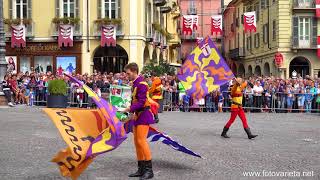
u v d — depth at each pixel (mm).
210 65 14273
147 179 8062
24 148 11258
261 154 10688
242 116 13539
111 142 7848
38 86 25922
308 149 11523
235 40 66562
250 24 38781
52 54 35031
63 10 35219
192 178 8133
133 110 8062
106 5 34938
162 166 9180
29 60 35188
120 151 10961
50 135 13633
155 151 10969
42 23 35125
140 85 8109
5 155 10297
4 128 15234
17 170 8766
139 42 34875
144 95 8070
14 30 34906
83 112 7887
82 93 24547
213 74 14250
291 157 10305
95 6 34875
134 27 34688
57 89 22547
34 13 35156
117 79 24562
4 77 24781
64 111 7750
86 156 7516
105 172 8656
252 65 55594
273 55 45625
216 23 40844
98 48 35438
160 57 43250
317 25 42812
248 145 12148
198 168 9008
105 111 7863
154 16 40812
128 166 9203
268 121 19328
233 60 65812
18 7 35344
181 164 9391
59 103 22625
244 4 59625
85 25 34969
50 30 34969
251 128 16391
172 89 25219
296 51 42938
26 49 35188
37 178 8133
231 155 10508
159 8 43719
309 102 24812
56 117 7594
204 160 9836
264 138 13633
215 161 9734
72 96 24891
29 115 19922
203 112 24266
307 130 15891
